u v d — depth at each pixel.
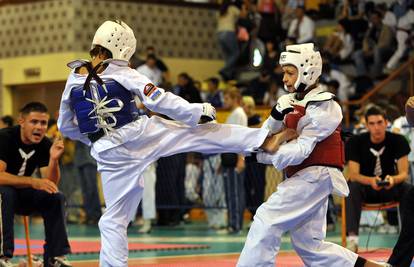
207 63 32.03
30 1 30.50
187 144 10.59
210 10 32.22
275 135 10.30
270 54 28.06
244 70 29.97
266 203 10.30
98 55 10.85
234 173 20.70
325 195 10.32
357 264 10.45
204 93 27.97
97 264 14.78
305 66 10.20
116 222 10.82
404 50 27.20
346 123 24.34
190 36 31.66
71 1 29.17
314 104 10.13
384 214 21.84
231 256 15.84
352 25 28.45
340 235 19.86
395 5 27.61
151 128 10.66
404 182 16.31
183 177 23.28
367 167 16.42
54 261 12.70
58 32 29.61
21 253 16.44
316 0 33.03
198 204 24.41
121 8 30.05
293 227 10.30
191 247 17.55
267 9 30.17
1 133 12.99
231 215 20.97
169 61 31.02
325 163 10.27
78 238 20.22
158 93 10.41
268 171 23.55
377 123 16.23
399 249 11.54
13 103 31.53
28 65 30.58
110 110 10.62
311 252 10.41
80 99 10.84
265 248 10.11
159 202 23.22
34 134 12.95
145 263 14.72
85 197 24.22
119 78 10.64
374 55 27.73
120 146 10.65
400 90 26.25
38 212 12.89
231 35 29.80
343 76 27.17
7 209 12.52
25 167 13.16
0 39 31.66
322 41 30.64
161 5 31.00
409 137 19.98
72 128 11.39
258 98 27.64
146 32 30.61
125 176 10.73
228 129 10.56
